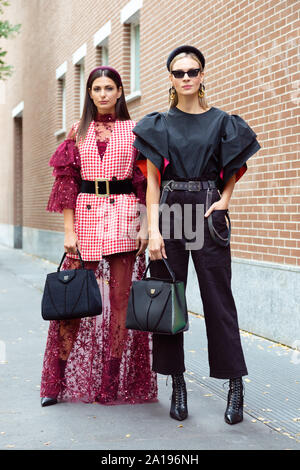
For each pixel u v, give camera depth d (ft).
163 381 13.87
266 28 18.11
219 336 10.77
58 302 11.50
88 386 12.25
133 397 12.21
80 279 11.53
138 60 31.12
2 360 15.90
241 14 19.57
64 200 12.10
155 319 10.44
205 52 22.26
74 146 12.13
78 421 11.03
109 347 12.18
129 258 12.17
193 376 14.11
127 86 31.55
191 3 23.30
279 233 17.58
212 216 10.67
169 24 25.52
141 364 12.17
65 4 43.75
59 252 43.73
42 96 51.47
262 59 18.37
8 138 70.28
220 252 10.78
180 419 10.99
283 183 17.34
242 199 19.63
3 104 74.23
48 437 10.20
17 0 64.54
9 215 68.08
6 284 32.96
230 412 10.85
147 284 10.67
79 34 40.16
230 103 20.47
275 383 13.50
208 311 10.81
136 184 12.20
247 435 10.26
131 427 10.68
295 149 16.72
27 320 21.97
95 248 12.04
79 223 12.16
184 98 10.73
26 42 59.00
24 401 12.32
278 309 17.47
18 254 55.77
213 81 21.71
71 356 12.26
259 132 18.63
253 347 16.97
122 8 31.40
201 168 10.71
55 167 12.16
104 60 36.68
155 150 10.64
